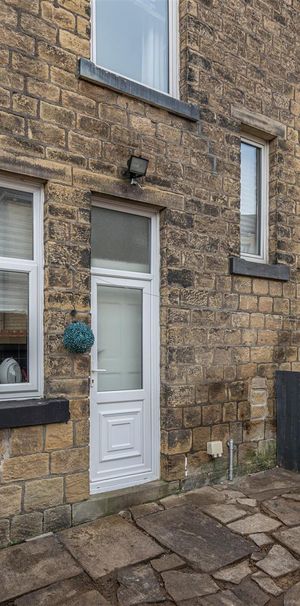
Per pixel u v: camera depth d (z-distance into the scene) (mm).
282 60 5078
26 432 3168
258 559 2893
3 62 3195
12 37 3236
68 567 2775
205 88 4336
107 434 3789
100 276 3812
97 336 3812
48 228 3361
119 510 3605
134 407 3953
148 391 4039
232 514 3537
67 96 3473
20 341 3393
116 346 3943
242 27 4691
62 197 3426
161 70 4352
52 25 3420
